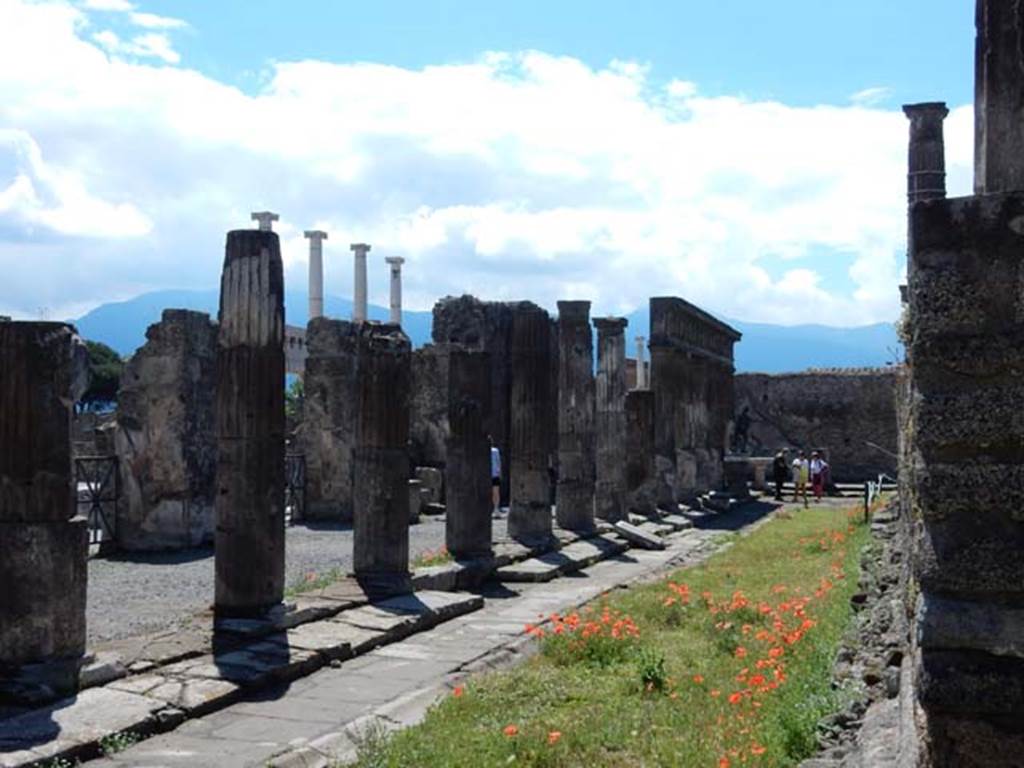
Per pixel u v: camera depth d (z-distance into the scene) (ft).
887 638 30.81
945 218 17.07
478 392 60.54
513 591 55.98
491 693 31.96
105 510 65.31
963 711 16.67
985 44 17.43
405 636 42.80
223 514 40.78
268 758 26.55
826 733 25.14
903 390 31.55
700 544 81.66
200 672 33.53
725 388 135.23
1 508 30.73
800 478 123.75
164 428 66.13
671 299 106.52
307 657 36.37
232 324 41.01
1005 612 16.58
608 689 32.55
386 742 26.94
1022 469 16.57
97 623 42.78
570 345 80.48
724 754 25.16
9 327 31.14
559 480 79.97
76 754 26.27
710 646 39.04
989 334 16.80
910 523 22.24
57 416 31.42
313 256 172.96
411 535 78.59
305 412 87.51
